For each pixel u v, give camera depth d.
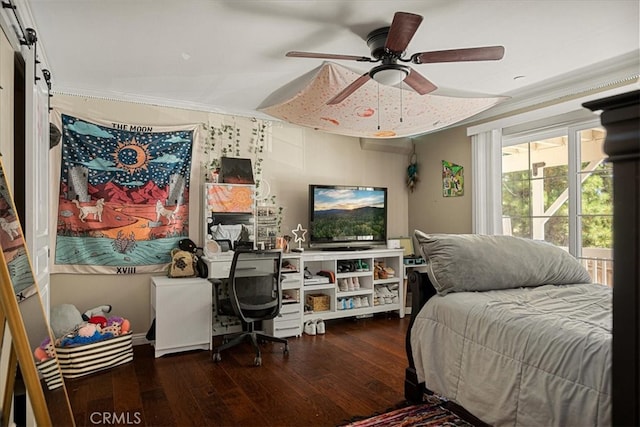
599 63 3.06
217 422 2.21
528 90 3.68
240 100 3.92
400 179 5.38
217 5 2.19
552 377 1.59
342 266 4.48
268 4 2.18
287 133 4.55
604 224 3.33
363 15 2.31
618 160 0.83
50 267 3.37
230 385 2.71
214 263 3.53
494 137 4.14
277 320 3.83
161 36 2.56
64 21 2.35
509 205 4.13
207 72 3.17
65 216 3.42
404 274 4.77
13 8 1.80
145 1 2.14
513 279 2.43
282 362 3.16
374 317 4.70
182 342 3.36
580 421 1.46
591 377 1.46
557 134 3.68
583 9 2.26
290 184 4.57
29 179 2.09
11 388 1.55
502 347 1.84
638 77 3.07
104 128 3.59
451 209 4.74
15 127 2.29
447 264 2.38
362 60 2.45
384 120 3.90
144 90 3.60
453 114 3.77
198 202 4.00
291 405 2.42
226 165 4.00
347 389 2.65
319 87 3.22
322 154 4.80
